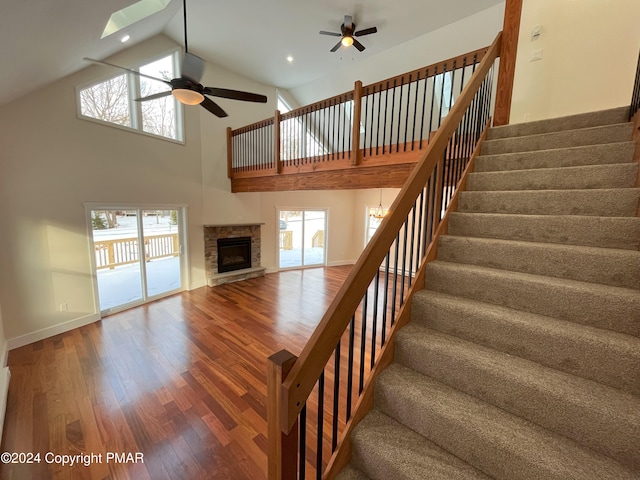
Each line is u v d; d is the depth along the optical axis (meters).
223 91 3.10
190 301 5.25
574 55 3.05
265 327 4.17
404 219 1.45
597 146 1.94
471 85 2.20
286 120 5.23
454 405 1.21
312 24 4.63
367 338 3.75
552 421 1.08
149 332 3.93
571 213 1.78
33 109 3.48
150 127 5.01
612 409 0.97
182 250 5.77
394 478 1.12
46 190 3.65
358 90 3.44
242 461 1.96
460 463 1.12
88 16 2.39
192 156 5.72
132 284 4.98
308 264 8.74
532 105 3.32
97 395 2.62
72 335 3.80
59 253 3.81
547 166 2.13
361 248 9.17
